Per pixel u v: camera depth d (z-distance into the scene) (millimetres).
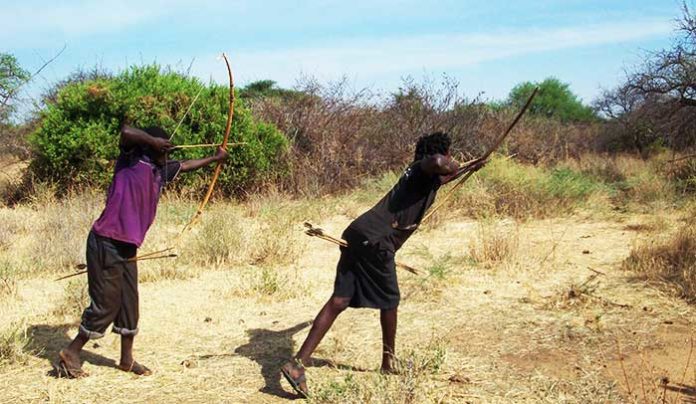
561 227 10984
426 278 7535
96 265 5086
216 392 5023
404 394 4715
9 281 7719
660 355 5621
